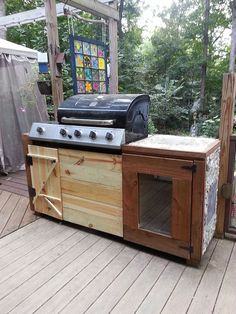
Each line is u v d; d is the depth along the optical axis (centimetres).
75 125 229
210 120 756
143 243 215
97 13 335
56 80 289
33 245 229
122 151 206
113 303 166
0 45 392
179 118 837
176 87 846
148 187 204
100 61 350
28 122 438
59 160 246
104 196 227
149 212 209
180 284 180
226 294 170
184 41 909
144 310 160
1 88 402
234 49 850
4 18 481
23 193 342
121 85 827
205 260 204
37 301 169
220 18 904
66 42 636
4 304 167
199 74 903
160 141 215
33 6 869
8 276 192
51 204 264
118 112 205
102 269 197
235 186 225
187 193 185
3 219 276
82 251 220
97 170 224
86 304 166
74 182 242
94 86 342
